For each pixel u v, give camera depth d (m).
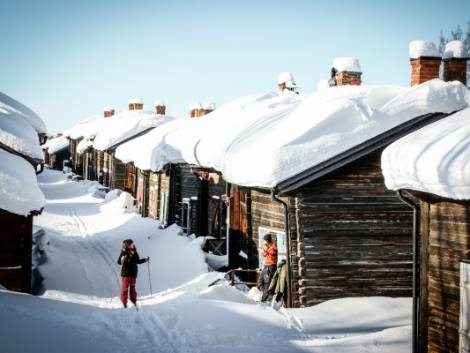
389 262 12.97
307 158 12.59
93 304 14.02
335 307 12.07
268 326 10.82
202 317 11.14
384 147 12.92
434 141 8.68
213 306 11.72
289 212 12.80
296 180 12.54
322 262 12.73
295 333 10.54
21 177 13.27
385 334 10.19
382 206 13.02
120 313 11.65
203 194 23.08
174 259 19.52
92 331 10.18
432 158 8.12
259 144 14.27
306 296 12.59
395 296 12.95
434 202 8.95
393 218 13.05
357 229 12.91
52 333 9.48
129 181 38.38
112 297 15.62
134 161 28.17
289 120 15.09
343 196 12.90
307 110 14.03
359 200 12.95
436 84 12.97
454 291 8.52
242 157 14.27
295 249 12.73
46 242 20.97
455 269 8.51
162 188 27.73
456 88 12.81
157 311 11.71
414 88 13.09
